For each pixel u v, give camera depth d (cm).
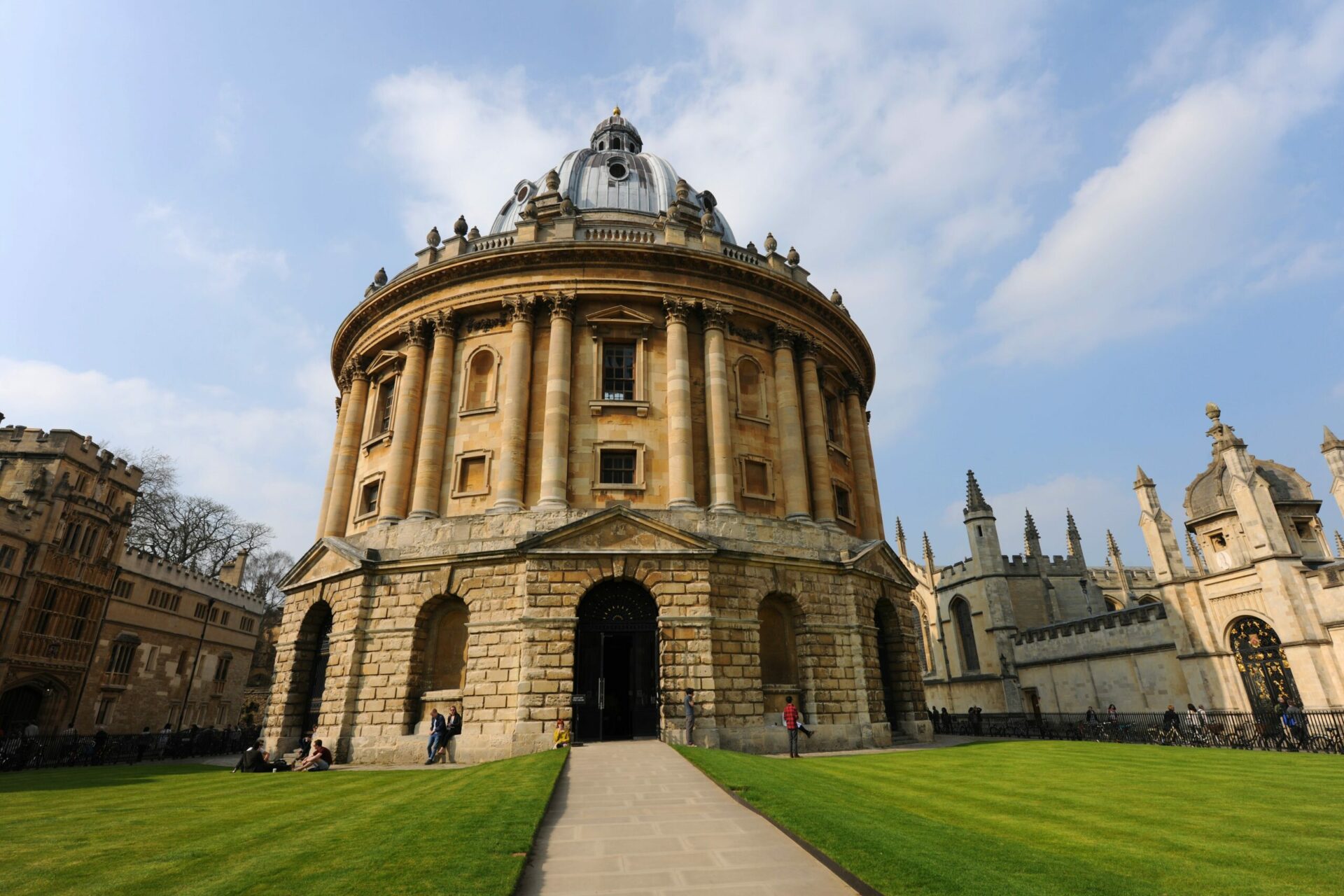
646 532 2698
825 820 1034
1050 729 4094
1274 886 811
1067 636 4666
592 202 4344
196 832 1215
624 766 1675
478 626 2641
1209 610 3609
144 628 5403
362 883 754
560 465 2923
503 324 3291
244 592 6800
